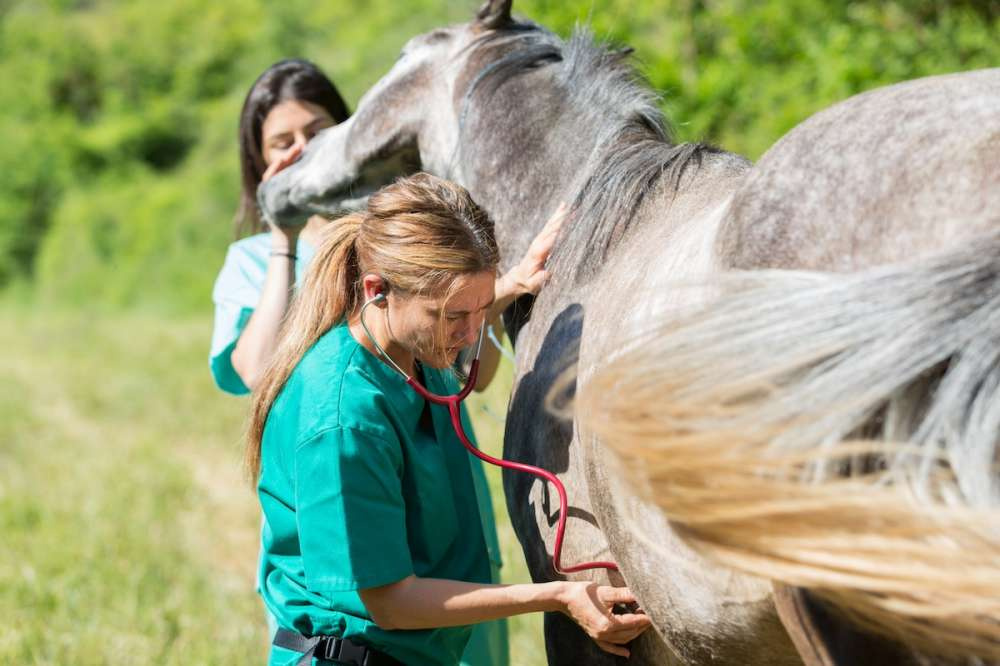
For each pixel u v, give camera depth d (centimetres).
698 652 173
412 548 206
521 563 407
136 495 625
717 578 158
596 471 181
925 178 135
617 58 250
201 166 2602
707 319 137
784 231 144
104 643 394
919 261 126
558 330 209
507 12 266
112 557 500
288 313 212
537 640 370
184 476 669
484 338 264
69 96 3088
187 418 860
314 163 284
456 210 191
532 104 251
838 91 613
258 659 383
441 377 230
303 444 192
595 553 198
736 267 148
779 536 128
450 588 193
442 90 269
